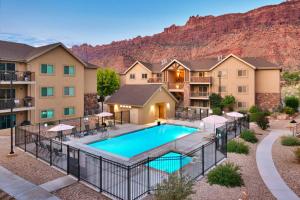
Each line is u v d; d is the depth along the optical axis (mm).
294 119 34094
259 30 170625
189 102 44812
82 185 12070
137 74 54438
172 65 46375
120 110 33469
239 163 15086
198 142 21219
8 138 22875
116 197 10672
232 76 41875
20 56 29875
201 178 12766
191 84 45312
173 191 9039
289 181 12359
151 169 14234
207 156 16359
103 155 17641
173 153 18641
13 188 11641
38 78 30453
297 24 157250
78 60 34969
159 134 27250
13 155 16953
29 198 10656
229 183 11781
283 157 16531
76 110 35188
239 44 172375
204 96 43406
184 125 30312
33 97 29953
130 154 20062
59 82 32875
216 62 45750
